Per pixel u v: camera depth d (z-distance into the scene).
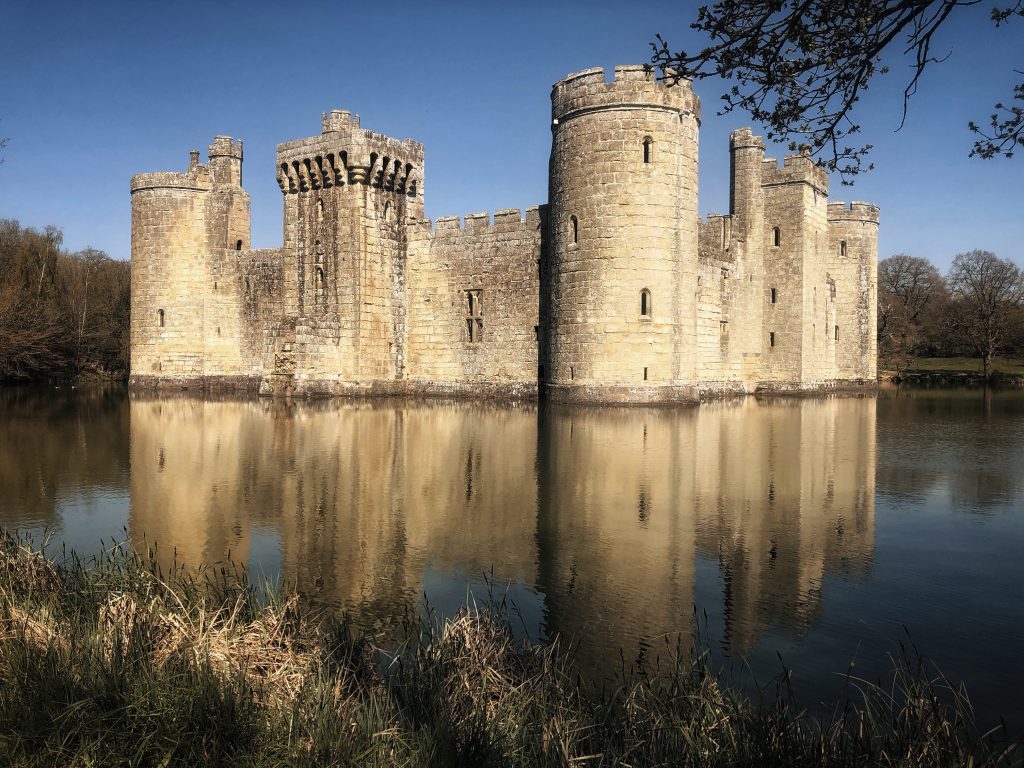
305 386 41.31
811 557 10.93
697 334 39.06
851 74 7.79
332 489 15.54
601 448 21.12
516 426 26.75
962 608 8.94
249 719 5.80
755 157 47.28
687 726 5.85
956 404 40.53
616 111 33.91
